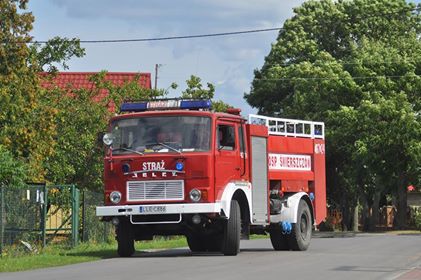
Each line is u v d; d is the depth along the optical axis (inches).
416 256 855.1
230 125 823.1
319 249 971.3
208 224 811.4
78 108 1323.8
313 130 1031.6
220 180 792.3
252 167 864.3
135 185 790.5
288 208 930.1
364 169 2113.7
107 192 801.6
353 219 2295.8
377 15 2445.9
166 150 788.0
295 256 826.2
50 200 1034.7
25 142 1114.7
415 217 2349.9
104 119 1336.1
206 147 784.3
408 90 2098.9
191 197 775.1
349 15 2471.7
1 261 765.3
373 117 2011.6
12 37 1135.6
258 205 871.7
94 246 1002.7
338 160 2266.2
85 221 1040.8
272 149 931.3
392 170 2034.9
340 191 2321.6
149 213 780.6
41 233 943.7
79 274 635.5
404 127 1974.7
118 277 602.9
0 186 936.9
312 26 2492.6
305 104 2186.3
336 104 2165.4
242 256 813.9
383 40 2384.4
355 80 2148.1
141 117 806.5
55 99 1328.7
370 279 604.1
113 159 800.9
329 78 2133.4
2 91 1079.0
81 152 1290.6
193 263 722.8
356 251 931.3
